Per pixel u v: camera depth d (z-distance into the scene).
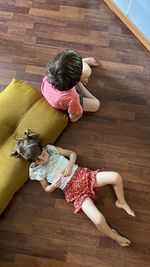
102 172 1.94
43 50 2.26
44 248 1.92
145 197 1.99
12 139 1.99
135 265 1.89
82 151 2.07
